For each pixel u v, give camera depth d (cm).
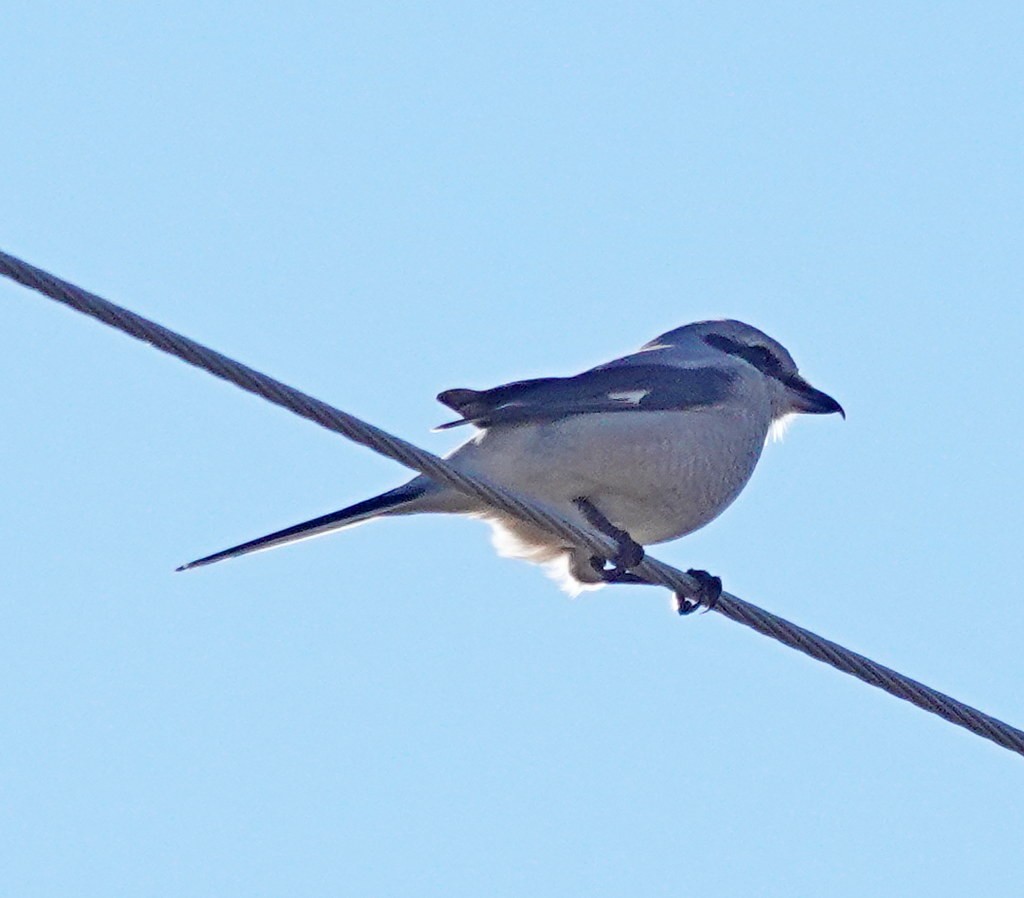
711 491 1335
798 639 1191
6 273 957
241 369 1023
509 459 1303
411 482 1306
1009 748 1180
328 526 1291
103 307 980
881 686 1188
